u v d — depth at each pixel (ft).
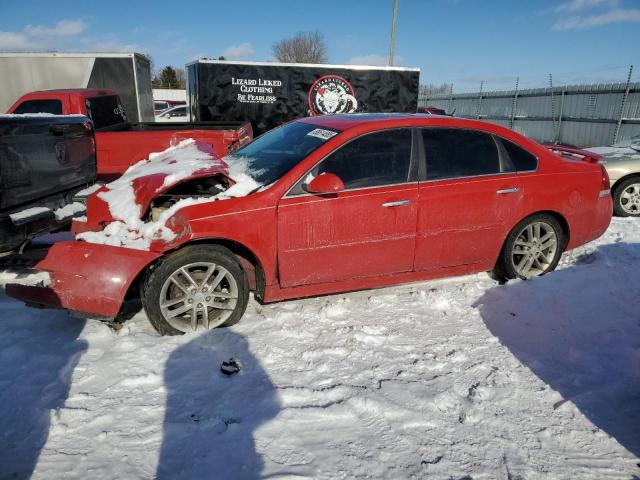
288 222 11.96
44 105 26.58
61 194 16.98
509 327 12.34
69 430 8.57
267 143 14.98
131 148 26.05
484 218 13.85
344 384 9.92
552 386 9.93
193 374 10.24
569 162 15.11
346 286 13.16
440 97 87.92
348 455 8.01
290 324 12.36
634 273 15.44
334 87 38.04
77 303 11.04
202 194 13.12
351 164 12.63
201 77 36.32
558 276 14.76
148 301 11.34
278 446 8.20
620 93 48.26
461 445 8.31
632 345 11.34
